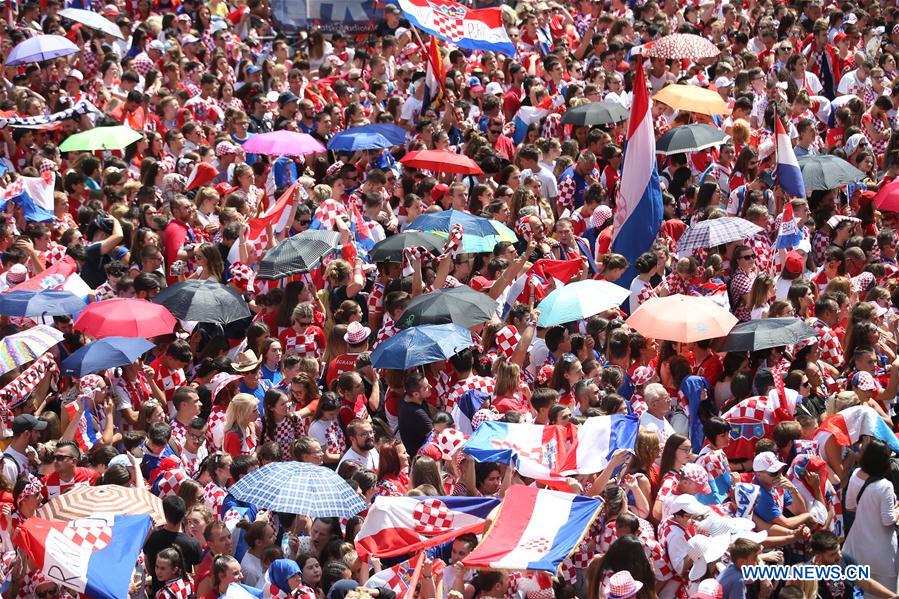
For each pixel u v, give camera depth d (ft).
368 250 71.92
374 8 112.37
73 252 67.82
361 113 89.76
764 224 74.64
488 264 67.41
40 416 54.44
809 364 59.67
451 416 53.93
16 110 83.56
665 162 88.63
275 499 44.93
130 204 75.72
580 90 95.14
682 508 45.01
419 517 45.01
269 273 63.77
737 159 84.89
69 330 60.59
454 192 75.56
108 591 41.45
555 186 82.89
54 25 98.32
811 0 121.90
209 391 56.24
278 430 54.90
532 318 60.13
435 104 92.07
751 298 67.46
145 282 62.64
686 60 107.14
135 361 55.16
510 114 97.45
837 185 82.12
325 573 43.57
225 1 120.16
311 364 56.39
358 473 49.08
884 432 53.78
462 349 57.06
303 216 71.72
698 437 56.44
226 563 42.06
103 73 94.79
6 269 66.44
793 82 107.14
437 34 88.84
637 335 60.59
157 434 50.11
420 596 43.70
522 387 56.80
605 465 49.32
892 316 67.62
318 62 105.70
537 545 42.98
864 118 100.22
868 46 114.52
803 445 52.31
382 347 56.59
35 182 72.28
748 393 56.80
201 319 60.13
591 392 54.44
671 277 68.64
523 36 113.19
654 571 45.29
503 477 51.34
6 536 47.44
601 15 118.01
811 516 49.19
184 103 92.73
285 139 79.61
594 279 68.49
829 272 73.82
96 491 45.57
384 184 76.02
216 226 70.90
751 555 43.80
